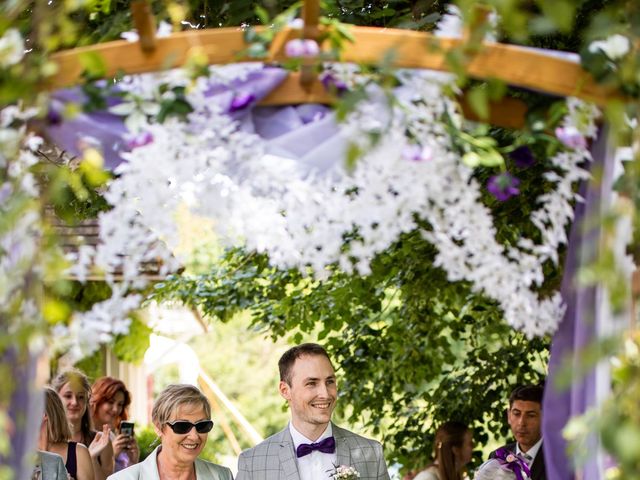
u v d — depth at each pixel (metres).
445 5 5.26
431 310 9.17
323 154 3.77
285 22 3.54
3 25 3.24
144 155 3.60
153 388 24.30
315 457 5.84
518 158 4.22
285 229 3.98
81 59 3.29
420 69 3.49
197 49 3.43
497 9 3.07
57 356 7.35
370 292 8.70
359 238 7.12
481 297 8.20
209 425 5.82
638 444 2.62
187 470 5.84
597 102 3.40
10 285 3.13
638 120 3.14
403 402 9.74
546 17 2.97
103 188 4.75
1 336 3.12
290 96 3.77
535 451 6.58
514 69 3.44
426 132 3.65
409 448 9.48
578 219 4.01
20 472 3.46
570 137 3.63
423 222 6.83
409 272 7.93
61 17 3.32
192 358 10.83
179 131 3.60
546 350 9.64
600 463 3.47
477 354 9.39
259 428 25.42
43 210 3.28
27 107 3.35
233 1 5.13
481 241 3.80
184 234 3.80
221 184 3.79
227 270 9.70
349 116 3.57
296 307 8.91
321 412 5.81
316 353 5.89
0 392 3.16
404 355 9.29
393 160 3.63
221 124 3.64
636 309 3.20
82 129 3.75
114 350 13.16
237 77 3.74
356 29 3.53
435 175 3.69
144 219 3.65
